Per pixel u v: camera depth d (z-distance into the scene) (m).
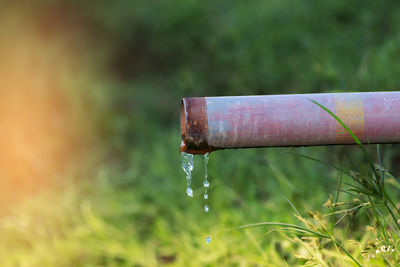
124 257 2.25
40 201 2.78
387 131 1.70
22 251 2.36
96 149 3.49
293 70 3.45
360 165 1.90
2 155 3.38
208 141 1.67
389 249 1.78
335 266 1.91
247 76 3.60
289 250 2.07
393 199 2.01
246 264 2.09
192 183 2.65
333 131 1.69
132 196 2.74
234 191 2.51
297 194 2.23
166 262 2.26
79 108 3.81
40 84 3.98
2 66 4.11
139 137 3.53
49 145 3.50
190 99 1.68
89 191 2.92
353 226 2.04
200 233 2.22
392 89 2.65
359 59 3.09
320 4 4.02
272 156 2.61
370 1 3.87
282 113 1.68
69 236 2.40
